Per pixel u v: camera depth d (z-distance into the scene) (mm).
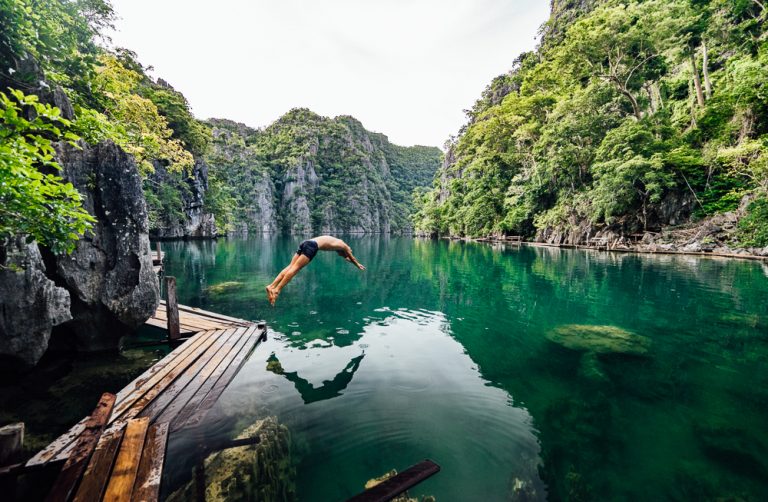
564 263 21672
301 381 5676
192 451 3768
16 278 5191
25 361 5340
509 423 4430
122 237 6750
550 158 39125
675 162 27953
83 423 4074
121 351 7000
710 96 32188
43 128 3893
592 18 35594
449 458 3725
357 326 9109
